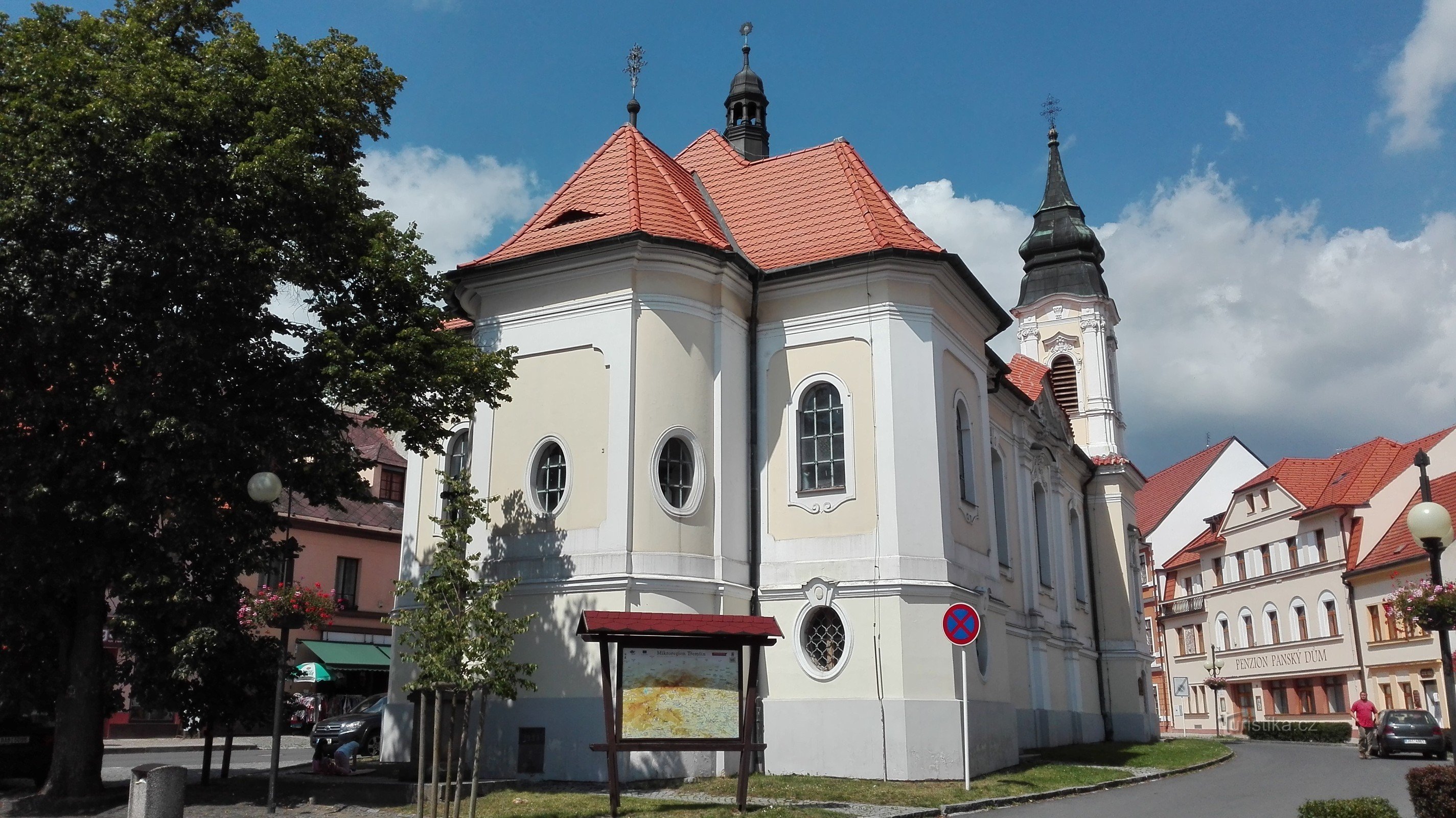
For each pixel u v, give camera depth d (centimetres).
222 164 1709
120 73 1658
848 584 2116
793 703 2105
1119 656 3991
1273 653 5781
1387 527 5056
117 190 1634
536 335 2202
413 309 1875
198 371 1709
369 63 1975
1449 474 4825
